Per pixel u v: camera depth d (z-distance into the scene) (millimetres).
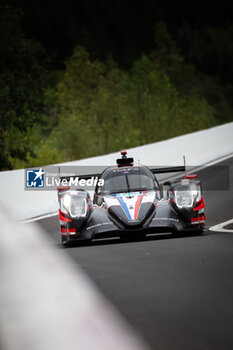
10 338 6590
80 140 123562
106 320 12750
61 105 156250
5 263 7992
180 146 68188
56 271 8188
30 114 89938
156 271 19641
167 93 167000
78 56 168625
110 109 144500
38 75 93188
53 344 6629
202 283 17438
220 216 34938
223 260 21109
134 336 12359
